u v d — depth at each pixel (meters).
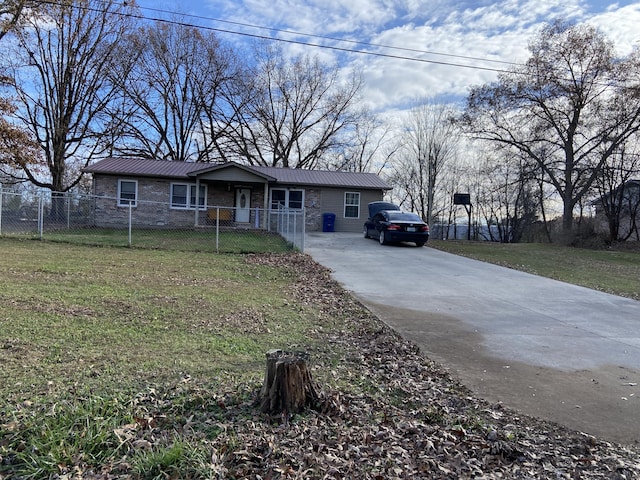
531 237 38.16
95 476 2.45
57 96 24.80
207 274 9.84
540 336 6.30
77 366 4.12
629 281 12.12
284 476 2.54
